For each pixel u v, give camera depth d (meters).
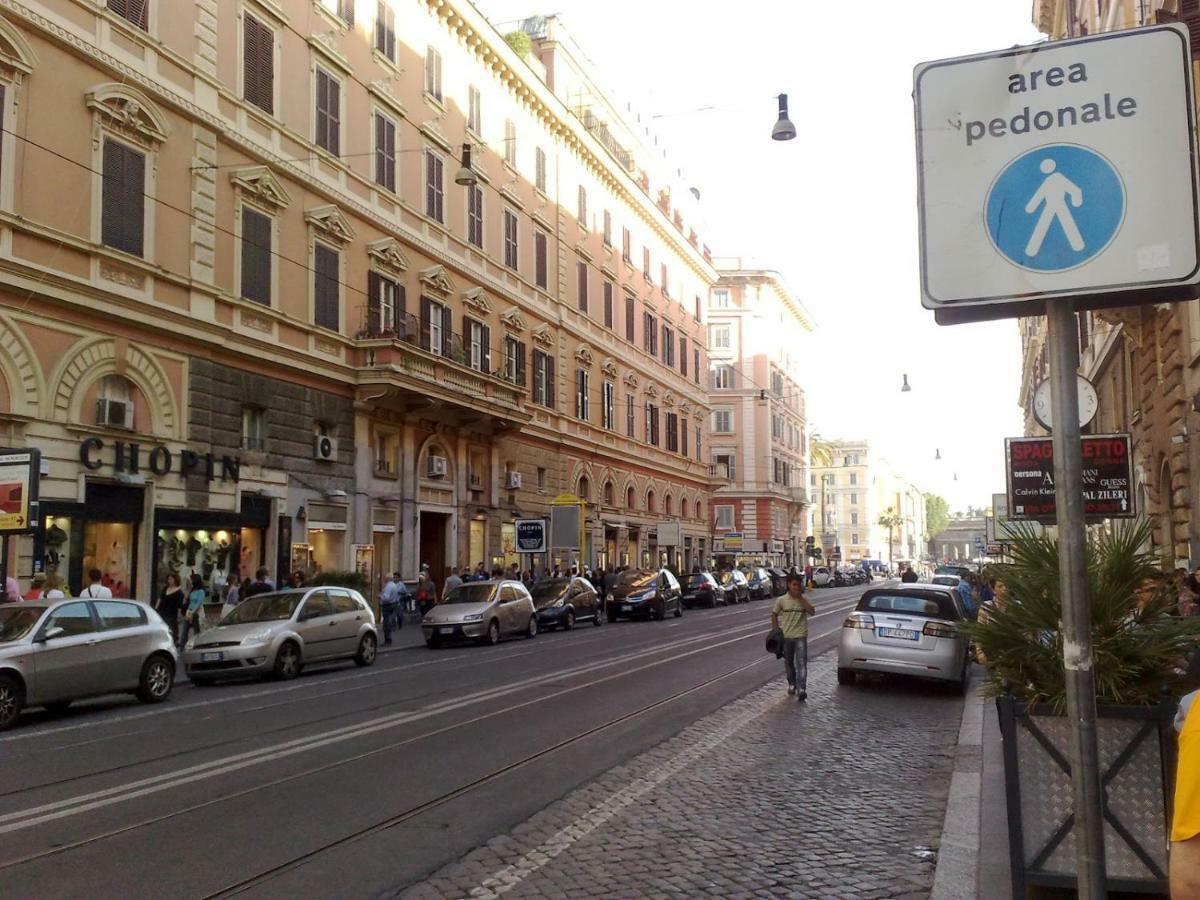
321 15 26.73
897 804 7.87
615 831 7.08
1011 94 3.11
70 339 19.14
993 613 5.53
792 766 9.26
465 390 31.17
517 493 37.00
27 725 12.27
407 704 13.05
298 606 17.42
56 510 18.58
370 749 9.92
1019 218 3.05
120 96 20.06
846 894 5.80
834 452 131.62
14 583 15.43
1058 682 5.23
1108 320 20.75
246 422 24.03
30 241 18.20
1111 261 2.95
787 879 6.06
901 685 15.02
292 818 7.35
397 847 6.66
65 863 6.29
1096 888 2.83
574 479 42.03
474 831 7.04
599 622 31.11
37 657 12.24
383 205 29.20
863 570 81.88
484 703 13.06
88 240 19.30
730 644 22.16
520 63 37.03
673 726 11.33
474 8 33.69
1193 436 17.41
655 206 52.19
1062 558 2.95
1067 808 5.14
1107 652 5.20
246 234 23.81
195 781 8.54
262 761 9.36
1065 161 3.03
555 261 41.00
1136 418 22.92
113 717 12.71
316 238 26.28
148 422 20.84
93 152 19.55
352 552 27.28
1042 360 41.31
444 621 23.11
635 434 49.19
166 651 14.39
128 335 20.39
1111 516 10.63
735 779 8.71
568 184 42.78
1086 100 3.04
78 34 19.16
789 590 13.71
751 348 75.69
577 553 41.62
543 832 7.04
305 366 25.45
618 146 49.72
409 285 30.42
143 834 6.93
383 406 28.64
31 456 14.84
